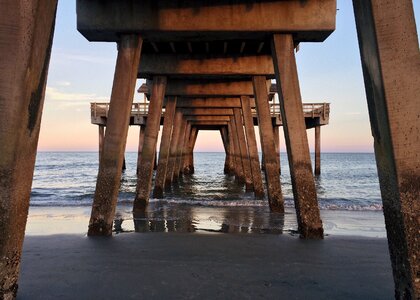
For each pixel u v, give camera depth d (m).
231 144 24.38
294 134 6.14
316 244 5.55
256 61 9.91
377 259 4.70
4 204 2.63
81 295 3.32
